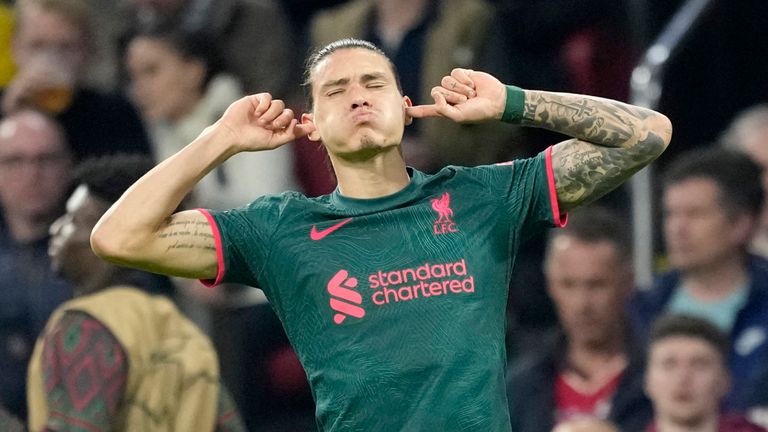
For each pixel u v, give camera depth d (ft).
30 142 94.02
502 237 57.26
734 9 107.24
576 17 104.47
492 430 54.95
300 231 56.85
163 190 56.80
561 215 58.65
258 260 57.21
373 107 56.59
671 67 105.60
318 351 55.88
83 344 68.28
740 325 86.33
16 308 89.15
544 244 100.73
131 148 102.01
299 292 56.29
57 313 71.77
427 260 56.13
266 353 97.14
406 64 100.63
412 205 57.00
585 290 85.66
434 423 54.65
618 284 85.97
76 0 105.81
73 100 102.42
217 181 98.73
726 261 87.45
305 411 97.45
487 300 56.13
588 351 86.17
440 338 55.26
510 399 86.99
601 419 83.15
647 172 99.14
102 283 71.61
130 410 69.00
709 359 80.18
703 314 87.35
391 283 55.77
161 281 95.14
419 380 55.06
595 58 104.83
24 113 98.37
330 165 61.16
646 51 106.93
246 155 99.09
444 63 99.91
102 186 71.92
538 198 57.93
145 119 102.32
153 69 100.27
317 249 56.44
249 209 57.93
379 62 57.57
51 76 101.86
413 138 100.12
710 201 87.30
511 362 95.45
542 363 87.15
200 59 100.78
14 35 107.14
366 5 103.76
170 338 71.15
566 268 86.07
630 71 105.91
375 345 55.26
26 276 90.02
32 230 93.15
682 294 88.48
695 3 105.70
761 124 99.04
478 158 99.91
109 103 102.83
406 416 54.90
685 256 87.86
